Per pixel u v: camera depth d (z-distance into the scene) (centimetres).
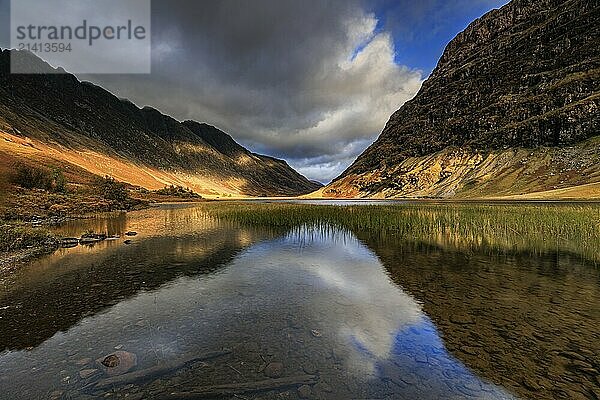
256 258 1772
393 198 16262
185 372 653
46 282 1306
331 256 1809
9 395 577
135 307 1024
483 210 3831
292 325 887
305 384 614
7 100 18012
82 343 779
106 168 17800
